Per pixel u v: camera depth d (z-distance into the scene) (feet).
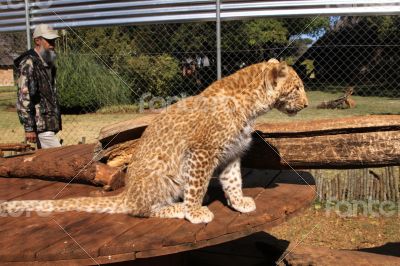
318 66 62.69
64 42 53.21
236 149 11.51
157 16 22.15
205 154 10.87
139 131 13.56
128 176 11.83
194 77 51.21
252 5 20.53
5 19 25.31
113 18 23.02
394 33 56.54
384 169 22.34
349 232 19.38
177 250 9.52
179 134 11.18
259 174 15.46
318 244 18.37
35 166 14.34
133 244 9.21
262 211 11.19
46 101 19.21
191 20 21.45
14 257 8.91
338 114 48.16
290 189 13.42
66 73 53.06
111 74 52.75
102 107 53.93
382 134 12.63
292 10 20.30
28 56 18.74
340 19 58.23
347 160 12.97
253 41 53.06
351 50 59.67
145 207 11.03
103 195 12.84
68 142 36.99
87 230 10.13
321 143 13.05
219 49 20.44
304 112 50.52
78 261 8.97
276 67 11.78
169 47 51.96
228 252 15.94
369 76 62.23
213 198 12.67
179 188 11.41
